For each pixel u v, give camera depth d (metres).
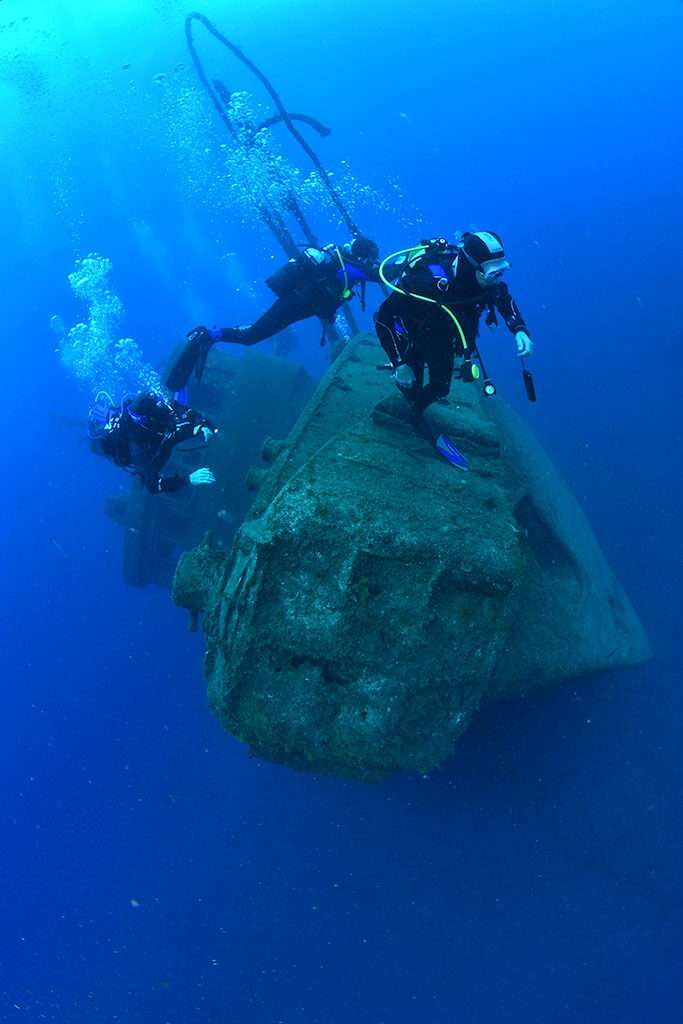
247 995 8.92
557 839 8.33
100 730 12.97
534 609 4.98
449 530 3.63
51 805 12.50
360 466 3.98
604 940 7.77
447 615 3.55
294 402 7.80
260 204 8.76
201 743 11.82
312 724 3.46
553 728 8.55
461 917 8.40
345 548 3.48
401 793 9.30
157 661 13.41
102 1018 9.73
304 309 5.84
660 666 9.00
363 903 8.91
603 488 11.39
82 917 10.93
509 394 13.67
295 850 9.75
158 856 10.71
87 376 22.64
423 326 3.17
